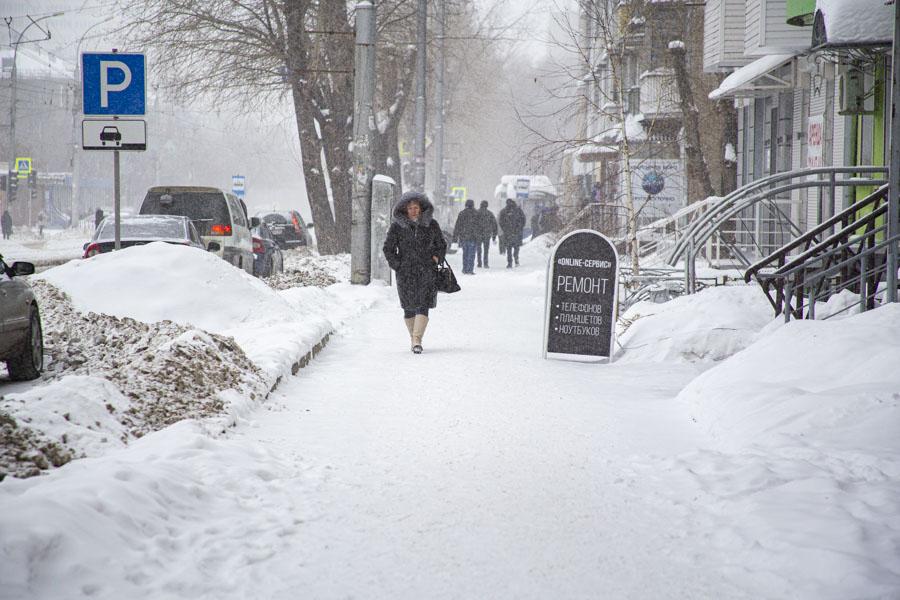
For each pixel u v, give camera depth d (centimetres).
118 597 945
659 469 1456
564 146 4291
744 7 5397
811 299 2456
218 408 1712
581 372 2425
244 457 1440
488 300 4450
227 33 6844
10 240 12912
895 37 2183
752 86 5094
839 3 3228
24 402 1432
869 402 1555
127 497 1137
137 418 1568
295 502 1278
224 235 5100
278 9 6900
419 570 1045
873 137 4016
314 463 1481
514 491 1348
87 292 3088
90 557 986
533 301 4403
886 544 1047
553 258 2684
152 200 5134
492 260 8712
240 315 3094
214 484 1295
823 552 1020
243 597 964
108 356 2653
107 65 3034
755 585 1002
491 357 2619
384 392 2092
